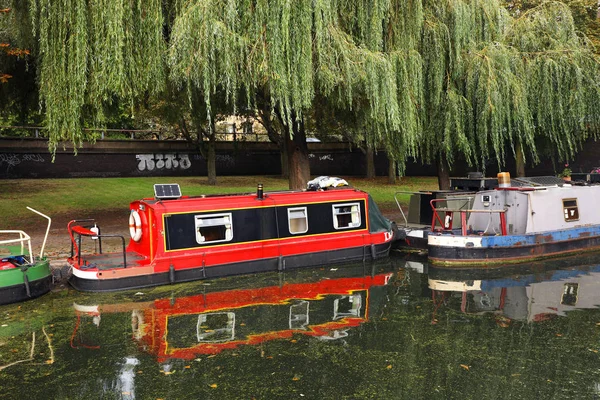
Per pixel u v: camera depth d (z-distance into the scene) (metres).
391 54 13.87
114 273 10.07
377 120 13.77
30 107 18.39
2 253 11.97
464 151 15.69
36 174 26.72
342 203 12.88
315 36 12.54
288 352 7.28
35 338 7.79
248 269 11.53
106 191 23.77
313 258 12.31
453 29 15.49
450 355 7.19
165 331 8.08
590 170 27.44
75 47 11.47
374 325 8.41
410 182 31.23
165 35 13.52
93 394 6.06
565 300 9.82
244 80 12.10
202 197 11.57
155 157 30.44
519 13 26.16
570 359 7.06
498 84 15.58
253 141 33.97
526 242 12.86
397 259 13.42
